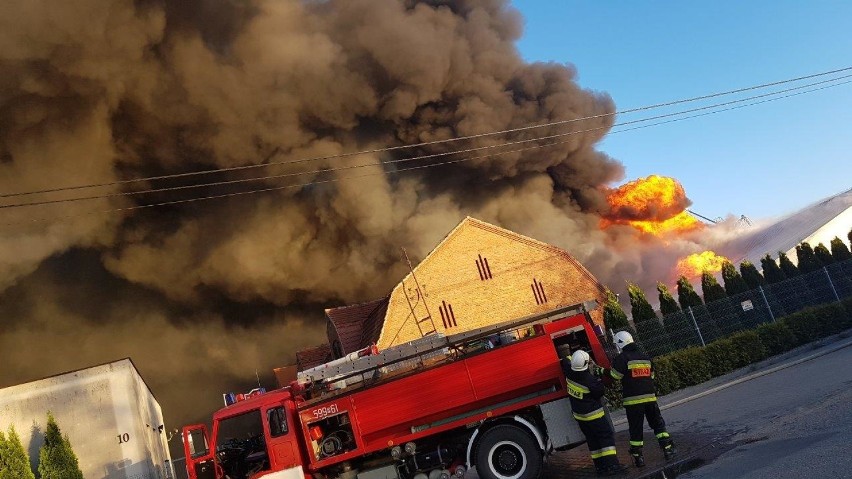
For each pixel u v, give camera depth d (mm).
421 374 7855
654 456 7680
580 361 7402
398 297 23266
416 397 7805
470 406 7785
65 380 14625
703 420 9422
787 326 16156
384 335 22547
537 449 7641
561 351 7930
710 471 6289
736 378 14023
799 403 8578
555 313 8102
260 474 7828
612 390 14016
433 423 7801
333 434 8016
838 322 16875
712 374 14805
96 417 14586
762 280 20469
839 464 5227
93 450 14352
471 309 23984
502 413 7734
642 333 16359
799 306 18625
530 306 24531
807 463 5531
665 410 11898
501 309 24266
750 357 15180
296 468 7836
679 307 18453
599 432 7352
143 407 16422
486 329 8266
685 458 7137
